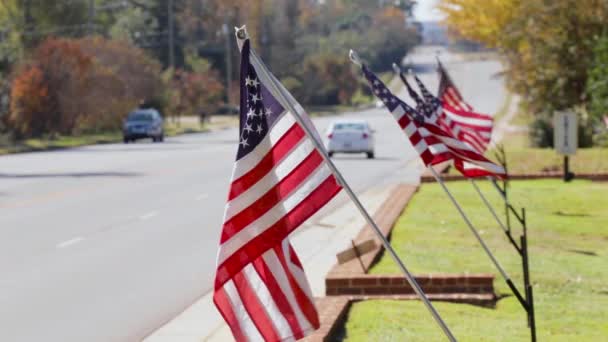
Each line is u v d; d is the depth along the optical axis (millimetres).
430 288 16609
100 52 101812
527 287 12297
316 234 24766
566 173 36469
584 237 23625
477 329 14320
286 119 9422
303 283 9297
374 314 14898
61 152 65750
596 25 50531
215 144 74250
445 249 21203
